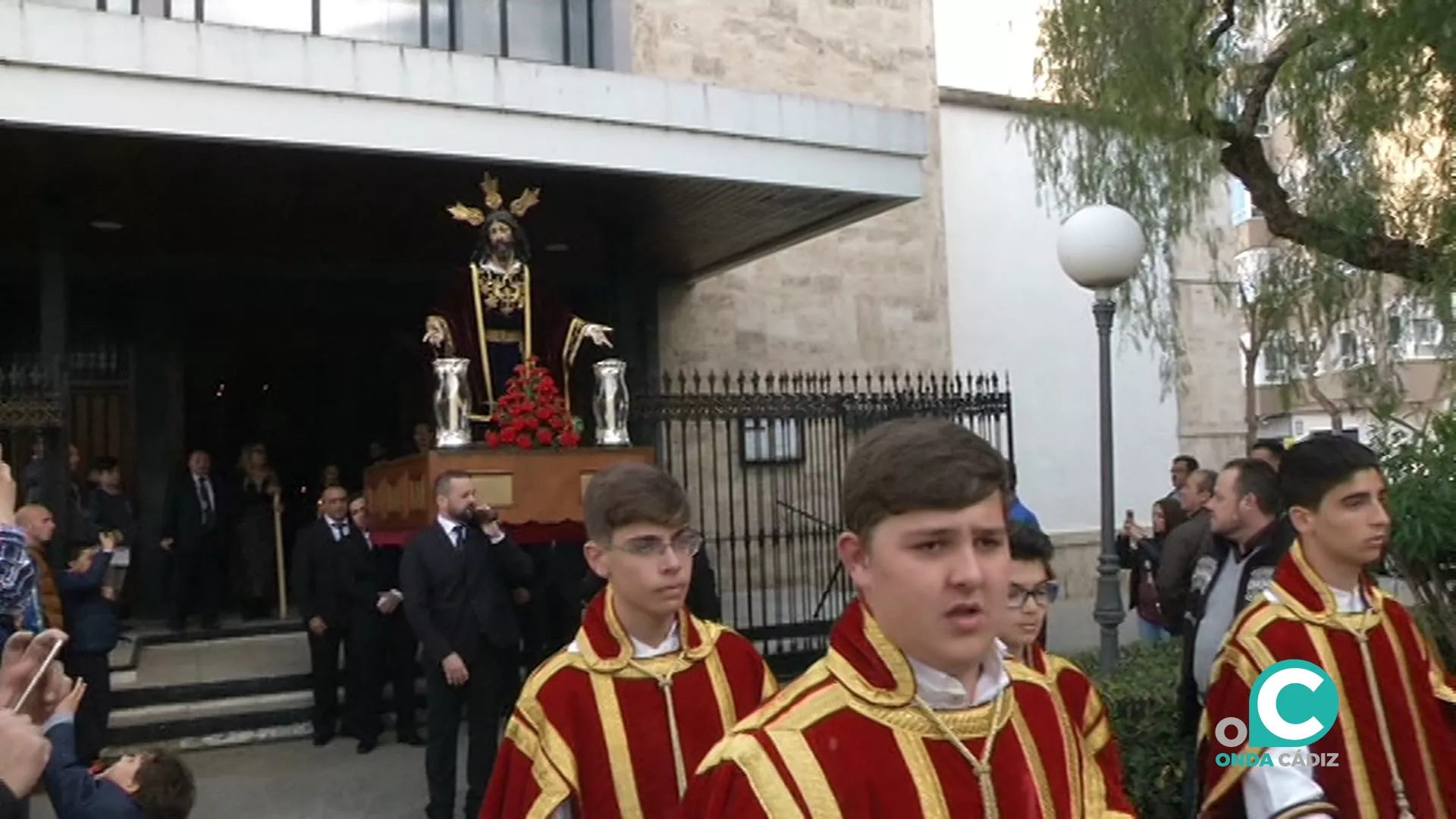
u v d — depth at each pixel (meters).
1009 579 1.82
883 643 1.84
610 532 3.13
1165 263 14.55
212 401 14.48
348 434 15.39
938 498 1.72
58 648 2.92
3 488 3.81
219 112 7.73
